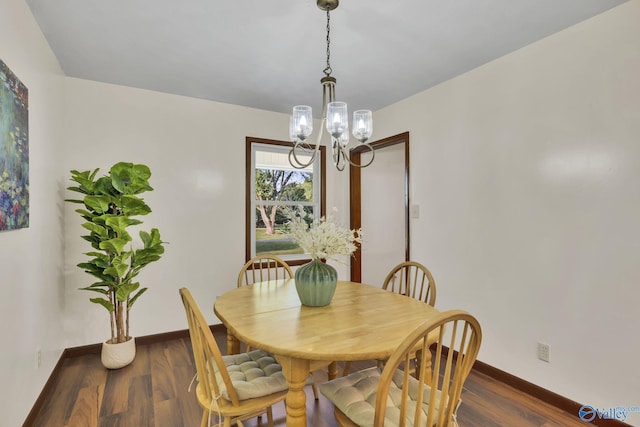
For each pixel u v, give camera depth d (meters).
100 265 2.40
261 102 3.48
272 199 3.88
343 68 2.66
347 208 4.21
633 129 1.81
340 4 1.85
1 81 1.47
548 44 2.18
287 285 2.36
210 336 1.31
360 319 1.61
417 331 1.05
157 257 2.61
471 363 1.20
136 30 2.12
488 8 1.88
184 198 3.30
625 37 1.84
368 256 4.36
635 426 1.79
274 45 2.31
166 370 2.58
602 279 1.92
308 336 1.39
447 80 2.88
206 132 3.41
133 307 3.07
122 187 2.39
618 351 1.86
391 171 4.52
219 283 3.46
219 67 2.65
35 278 2.01
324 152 4.15
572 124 2.06
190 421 1.95
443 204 2.91
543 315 2.20
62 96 2.70
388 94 3.21
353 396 1.39
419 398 1.11
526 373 2.29
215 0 1.81
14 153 1.62
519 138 2.35
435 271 2.98
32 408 1.93
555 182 2.14
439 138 2.95
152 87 3.08
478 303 2.62
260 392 1.44
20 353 1.75
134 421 1.94
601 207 1.93
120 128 3.02
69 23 2.04
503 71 2.45
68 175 2.81
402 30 2.11
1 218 1.46
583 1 1.82
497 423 1.94
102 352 2.57
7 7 1.61
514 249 2.37
